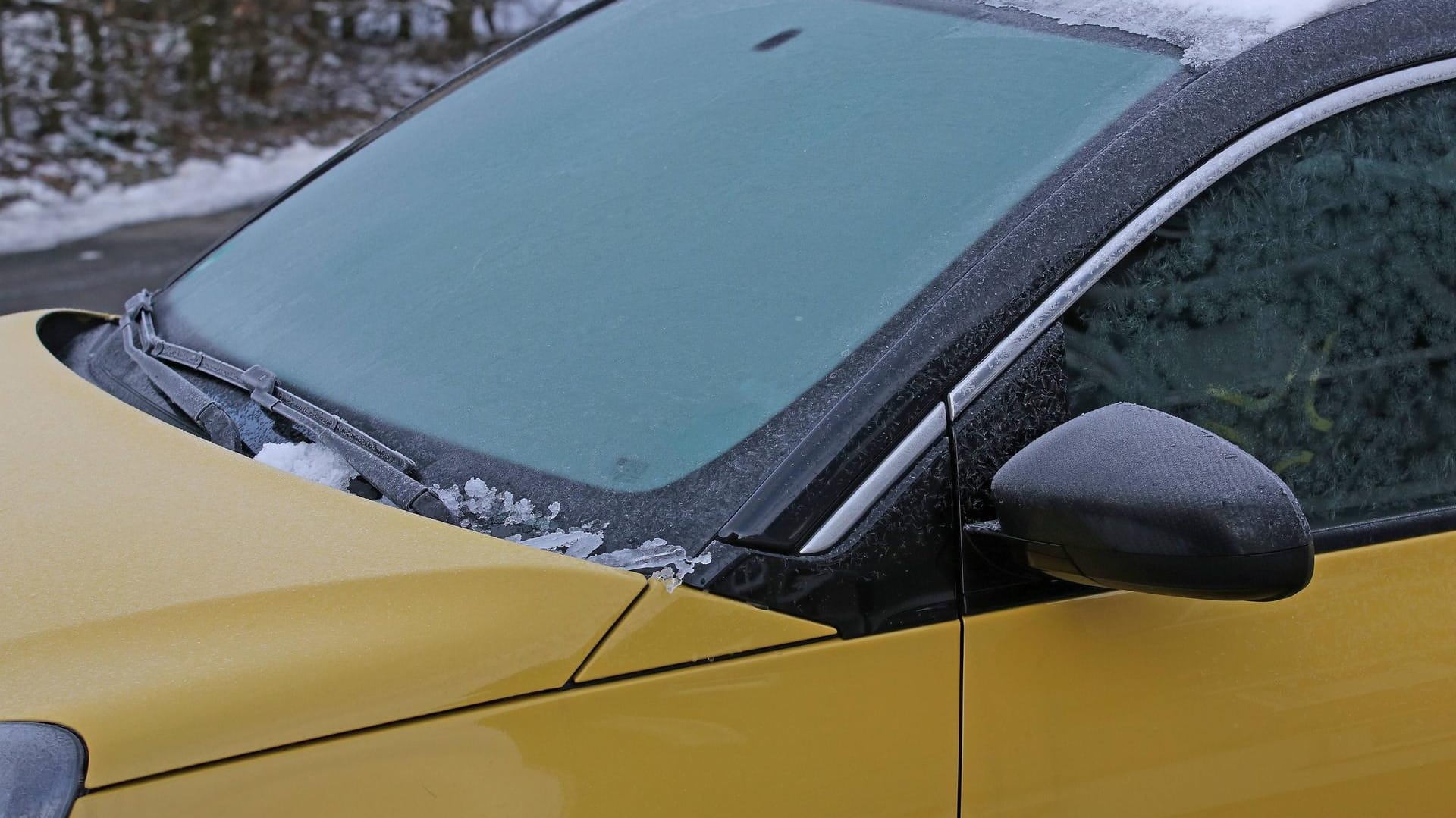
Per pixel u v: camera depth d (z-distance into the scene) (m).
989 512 1.41
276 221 2.31
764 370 1.49
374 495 1.49
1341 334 1.65
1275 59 1.64
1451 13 1.75
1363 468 1.66
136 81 9.84
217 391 1.80
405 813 1.18
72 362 2.13
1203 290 1.56
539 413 1.55
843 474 1.36
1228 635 1.51
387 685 1.21
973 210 1.57
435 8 12.06
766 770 1.30
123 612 1.24
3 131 9.27
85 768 1.12
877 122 1.77
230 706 1.17
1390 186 1.68
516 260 1.82
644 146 1.94
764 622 1.32
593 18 2.51
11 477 1.50
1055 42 1.78
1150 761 1.46
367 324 1.83
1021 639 1.41
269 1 10.58
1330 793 1.55
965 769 1.38
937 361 1.41
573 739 1.25
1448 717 1.60
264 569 1.29
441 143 2.26
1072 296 1.48
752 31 2.13
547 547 1.38
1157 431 1.33
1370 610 1.58
